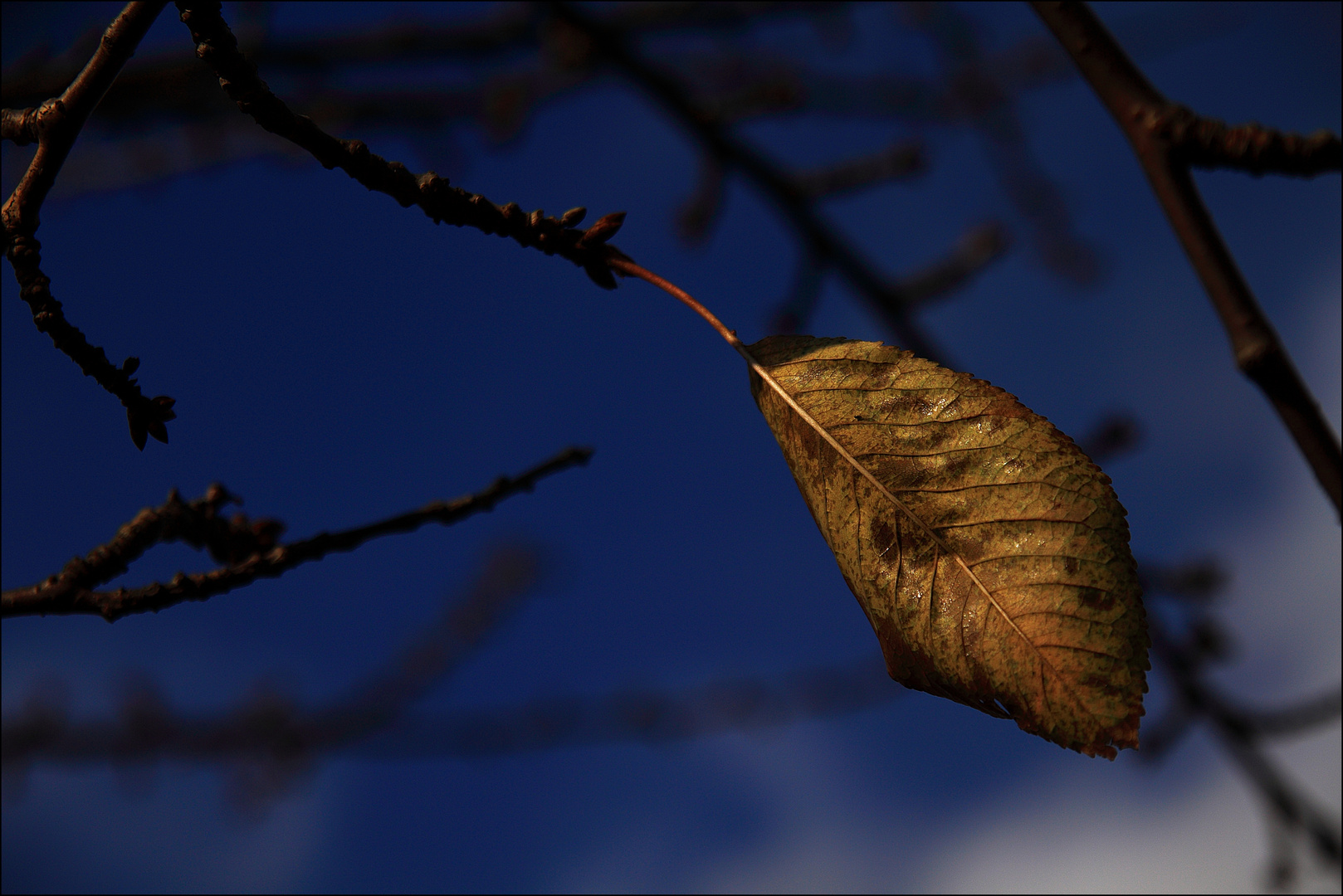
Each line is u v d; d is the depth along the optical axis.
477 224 0.63
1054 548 0.60
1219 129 0.63
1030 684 0.60
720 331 0.64
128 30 0.61
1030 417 0.61
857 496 0.62
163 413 0.64
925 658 0.61
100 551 0.67
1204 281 0.63
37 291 0.62
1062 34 0.65
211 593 0.67
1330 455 0.63
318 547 0.68
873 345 0.63
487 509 0.69
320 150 0.62
